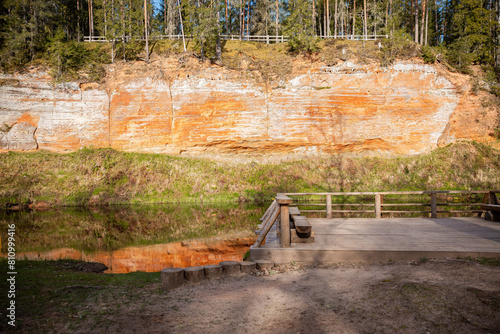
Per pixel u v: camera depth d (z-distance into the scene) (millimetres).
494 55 35219
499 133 29688
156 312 4309
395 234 7984
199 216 18469
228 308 4359
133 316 4180
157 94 31562
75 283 5949
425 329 3490
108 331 3732
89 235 13648
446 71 32656
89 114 31234
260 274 5941
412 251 6250
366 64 32250
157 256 9820
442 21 52375
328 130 31891
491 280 4570
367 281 5094
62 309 4418
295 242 7168
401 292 4410
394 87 31781
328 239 7492
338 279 5336
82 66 32594
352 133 31812
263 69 32875
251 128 31781
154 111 31469
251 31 55812
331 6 54781
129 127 31250
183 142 31641
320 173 28688
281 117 31922
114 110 31234
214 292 5055
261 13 51906
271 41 43688
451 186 25828
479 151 28750
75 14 48094
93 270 8055
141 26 37500
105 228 15289
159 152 31297
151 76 31734
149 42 37406
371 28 51594
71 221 17312
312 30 35719
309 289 4930
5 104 30094
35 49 34875
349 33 53219
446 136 31375
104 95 31516
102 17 42062
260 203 24359
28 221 17422
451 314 3719
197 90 31828
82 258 9656
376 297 4375
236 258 9328
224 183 27672
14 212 21156
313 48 33438
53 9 42812
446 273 5070
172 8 47844
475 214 14805
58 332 3701
